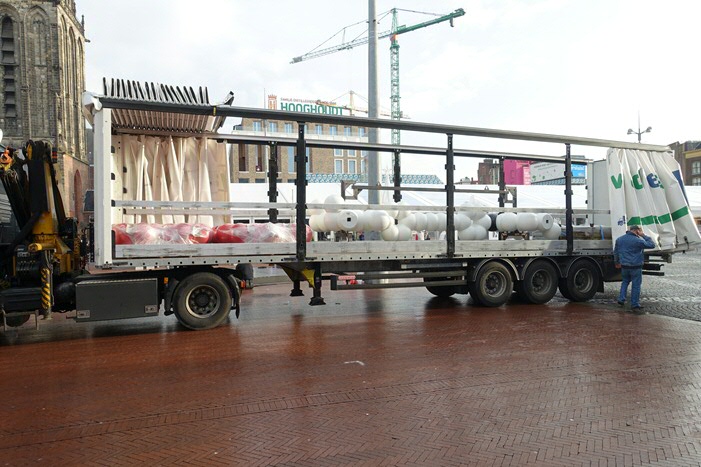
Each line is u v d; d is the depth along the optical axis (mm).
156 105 8555
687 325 9312
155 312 8711
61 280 8859
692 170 96688
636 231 11086
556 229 12203
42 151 8641
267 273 19219
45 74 53906
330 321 9969
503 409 5090
